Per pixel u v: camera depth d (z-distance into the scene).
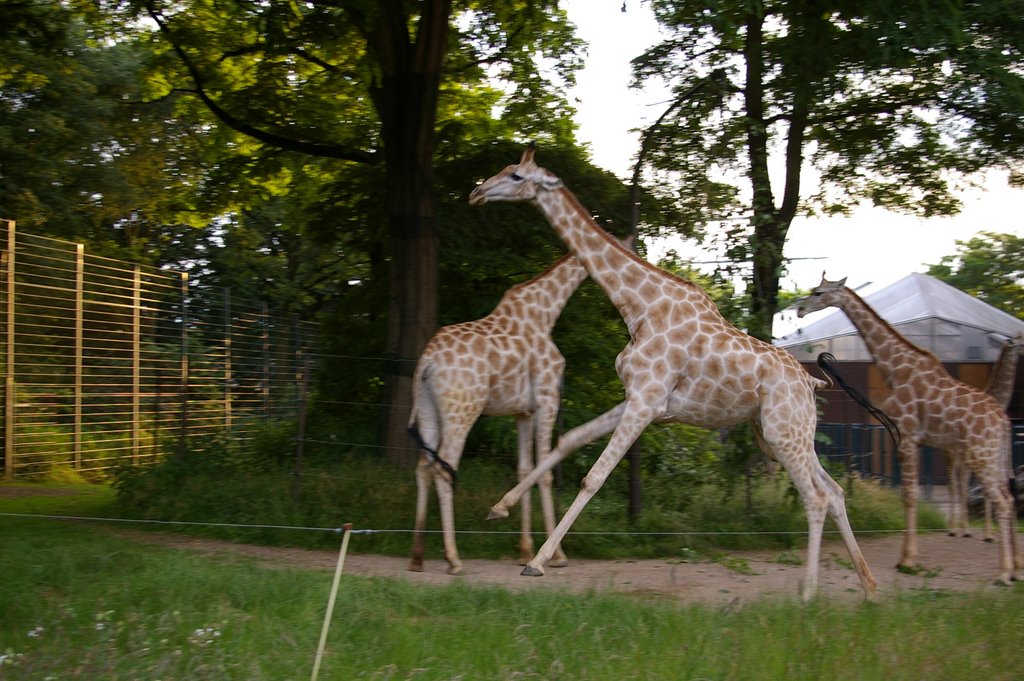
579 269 9.51
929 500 14.55
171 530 10.33
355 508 10.27
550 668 5.25
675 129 12.79
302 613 6.17
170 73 15.48
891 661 5.30
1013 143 13.27
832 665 5.20
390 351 12.09
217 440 12.58
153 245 28.81
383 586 7.15
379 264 14.43
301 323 21.72
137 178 24.56
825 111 14.20
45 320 16.67
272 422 16.02
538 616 6.39
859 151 14.57
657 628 6.05
